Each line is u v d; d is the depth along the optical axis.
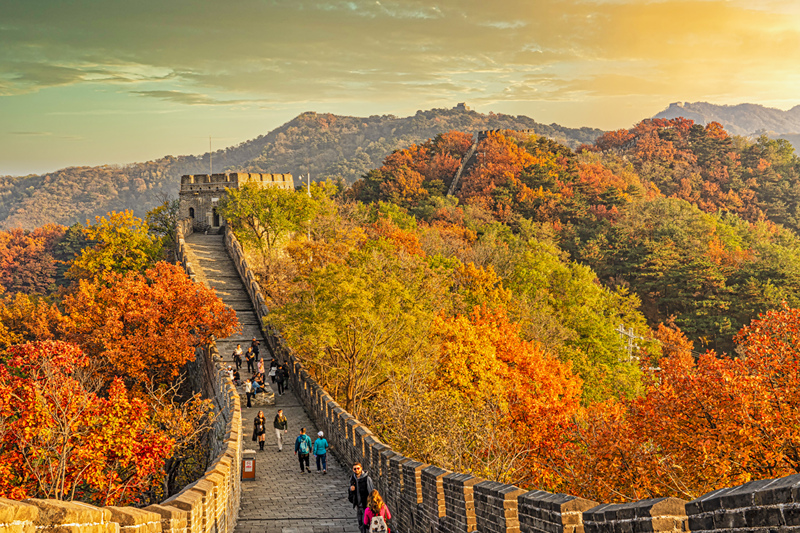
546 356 58.75
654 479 28.41
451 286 75.88
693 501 6.65
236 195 81.12
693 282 117.25
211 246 81.50
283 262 73.25
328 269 43.81
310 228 83.81
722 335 109.12
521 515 10.98
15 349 23.72
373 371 43.03
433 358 45.69
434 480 16.88
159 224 97.69
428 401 35.97
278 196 80.75
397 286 44.12
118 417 23.19
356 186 186.12
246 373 47.06
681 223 151.62
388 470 22.42
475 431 33.62
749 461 26.66
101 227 95.50
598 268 141.12
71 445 21.66
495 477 30.48
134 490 24.55
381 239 85.00
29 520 6.65
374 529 17.00
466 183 178.00
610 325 78.12
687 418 29.23
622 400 45.62
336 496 24.91
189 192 92.56
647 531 7.51
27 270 180.25
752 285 110.88
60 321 56.69
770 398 26.44
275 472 28.66
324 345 41.19
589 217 162.00
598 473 30.12
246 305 62.59
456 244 108.50
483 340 49.19
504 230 136.38
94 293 58.75
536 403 41.03
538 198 165.25
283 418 32.81
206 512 14.75
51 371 23.45
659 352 78.44
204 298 49.78
